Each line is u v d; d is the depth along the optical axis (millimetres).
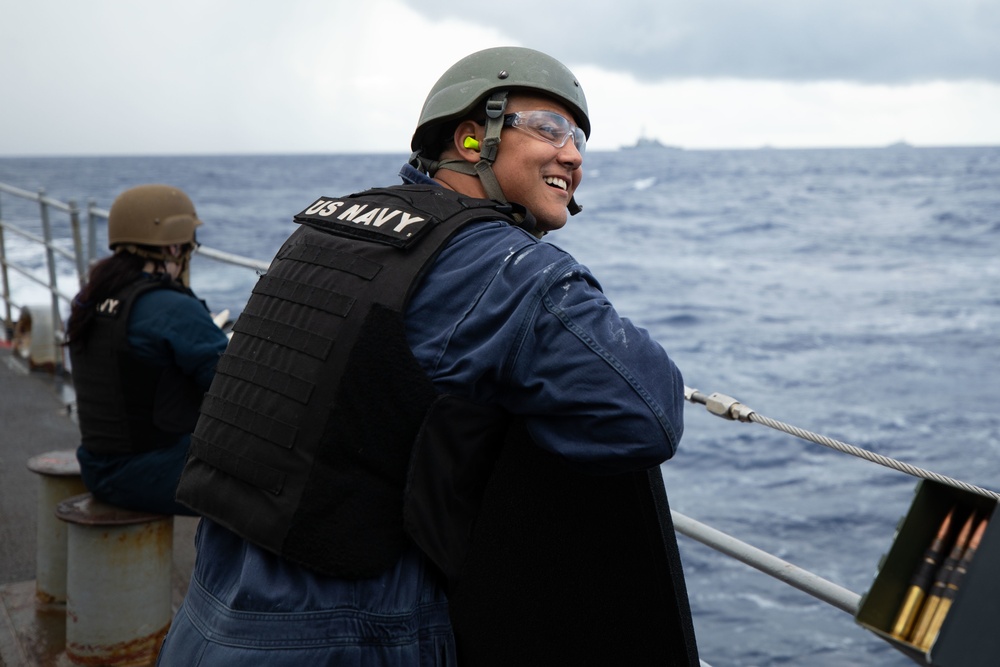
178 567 3793
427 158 1732
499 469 1712
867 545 11367
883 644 8648
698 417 17297
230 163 196125
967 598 1276
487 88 1615
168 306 3025
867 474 14102
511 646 1761
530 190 1655
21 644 3074
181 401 3043
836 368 21906
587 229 55312
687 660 1648
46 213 6637
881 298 32062
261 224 55719
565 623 1722
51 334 6684
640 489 1554
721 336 25922
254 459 1410
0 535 4016
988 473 14625
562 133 1646
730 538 2217
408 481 1368
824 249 45938
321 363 1389
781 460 14758
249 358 1496
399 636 1392
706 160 180500
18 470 4797
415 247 1441
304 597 1367
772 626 9062
